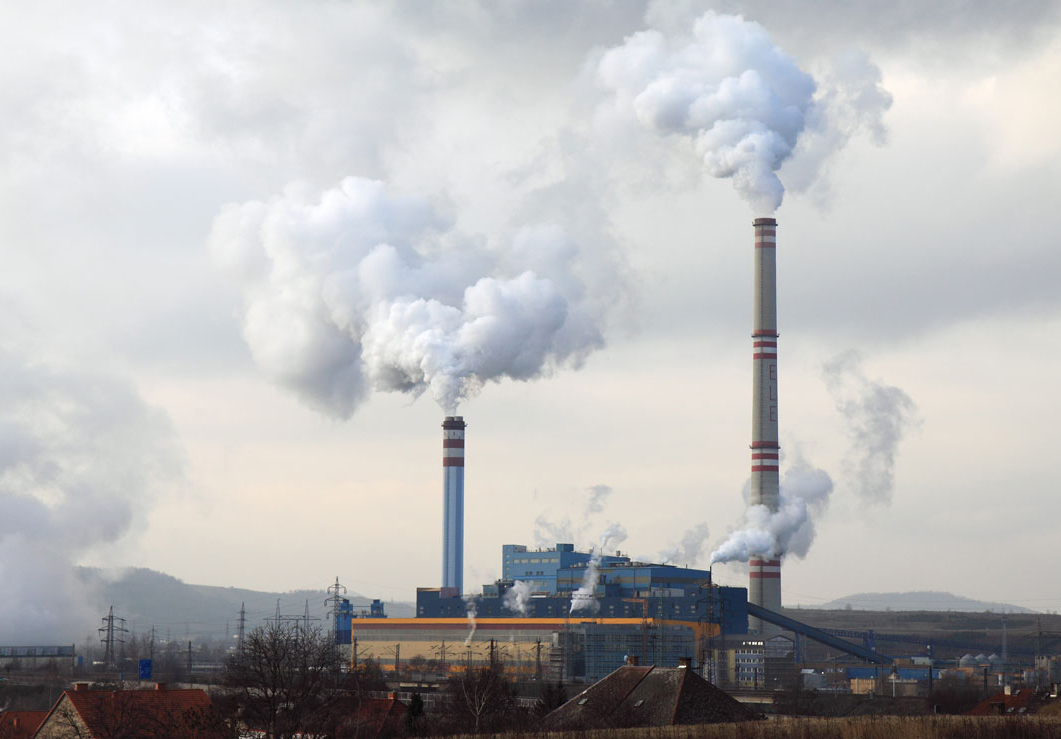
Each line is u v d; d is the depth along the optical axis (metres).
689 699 119.44
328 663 113.38
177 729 104.75
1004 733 78.38
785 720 94.75
